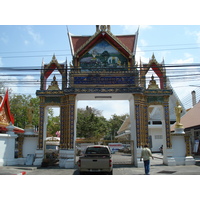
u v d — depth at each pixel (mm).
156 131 37531
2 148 17266
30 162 17672
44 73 19531
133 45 19656
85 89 17688
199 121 23031
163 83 19078
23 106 37000
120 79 18281
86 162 12688
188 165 17547
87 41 18672
